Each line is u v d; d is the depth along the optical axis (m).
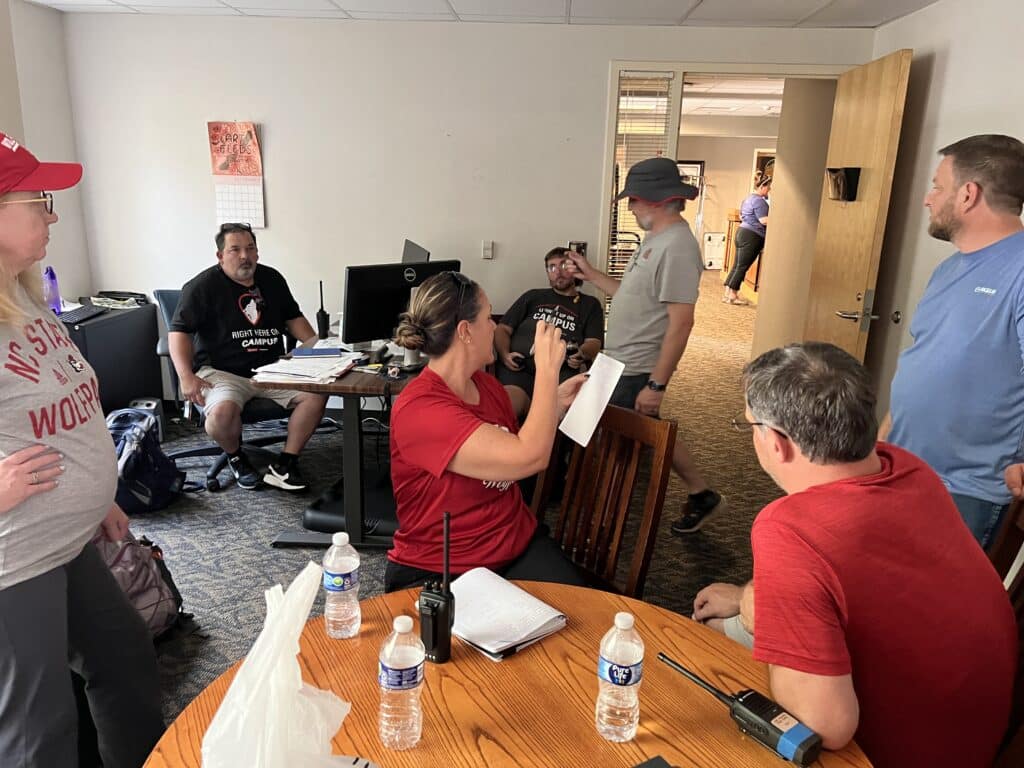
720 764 0.98
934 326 2.00
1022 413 1.85
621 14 3.83
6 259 1.25
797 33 4.08
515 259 4.43
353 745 1.00
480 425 1.56
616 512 1.85
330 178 4.32
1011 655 1.12
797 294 5.40
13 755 1.29
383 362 3.05
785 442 1.09
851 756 0.99
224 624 2.44
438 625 1.17
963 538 1.11
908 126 3.71
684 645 1.26
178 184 4.34
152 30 4.12
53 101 4.08
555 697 1.11
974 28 3.12
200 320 3.56
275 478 3.49
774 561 1.02
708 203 12.97
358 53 4.14
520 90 4.18
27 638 1.28
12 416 1.24
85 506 1.36
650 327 2.94
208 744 0.75
